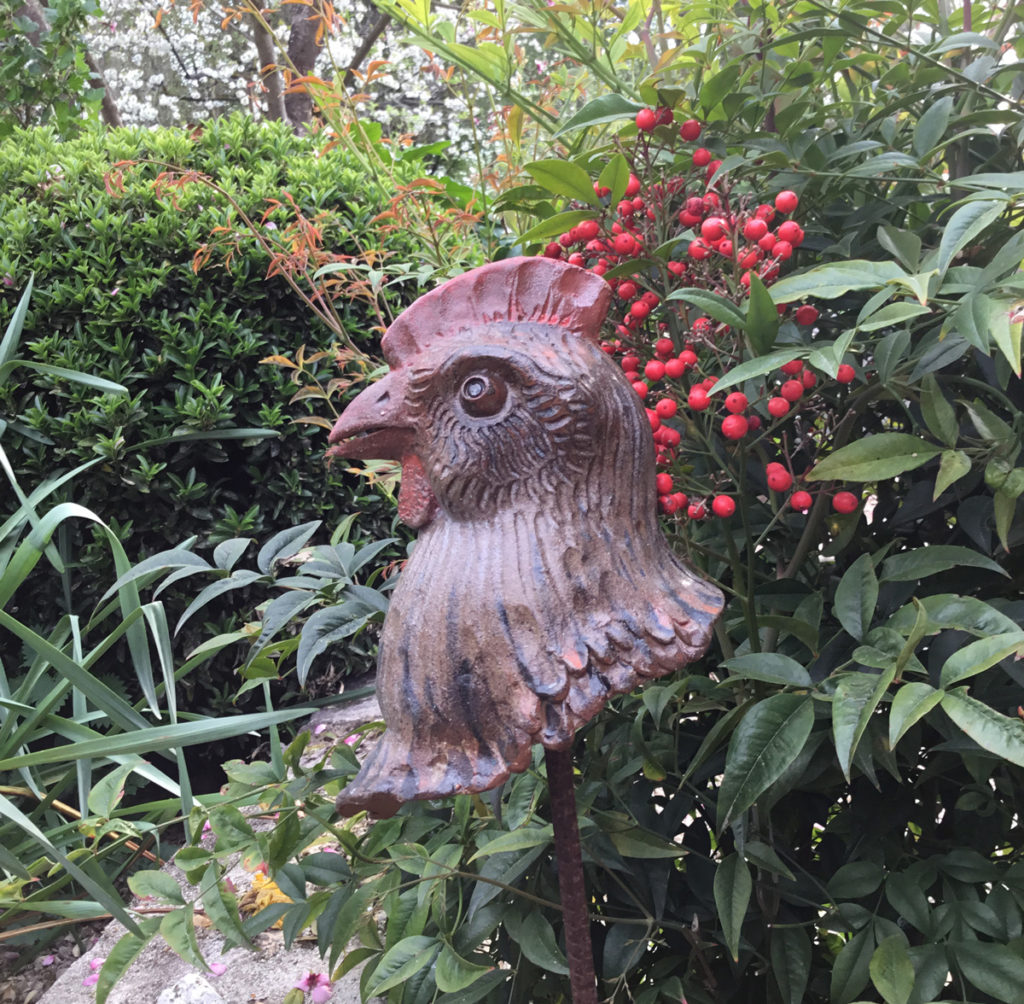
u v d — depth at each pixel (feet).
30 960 2.52
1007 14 1.68
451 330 1.07
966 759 1.31
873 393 1.37
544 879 1.43
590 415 1.00
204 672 3.00
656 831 1.45
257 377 3.07
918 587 1.48
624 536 1.02
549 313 1.07
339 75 2.26
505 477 1.01
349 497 3.25
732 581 1.65
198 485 2.93
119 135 3.53
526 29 1.79
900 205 1.57
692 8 1.86
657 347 1.35
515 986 1.41
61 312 2.92
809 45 1.79
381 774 0.99
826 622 1.55
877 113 1.61
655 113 1.46
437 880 1.36
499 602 0.97
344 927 1.34
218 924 1.29
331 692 3.30
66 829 2.13
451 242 2.38
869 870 1.34
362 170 3.52
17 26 5.18
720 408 1.46
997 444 1.27
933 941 1.28
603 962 1.45
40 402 2.84
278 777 1.48
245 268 2.98
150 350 2.99
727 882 1.23
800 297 1.14
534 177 1.42
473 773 0.97
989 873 1.31
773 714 1.13
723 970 1.49
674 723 1.50
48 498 2.86
